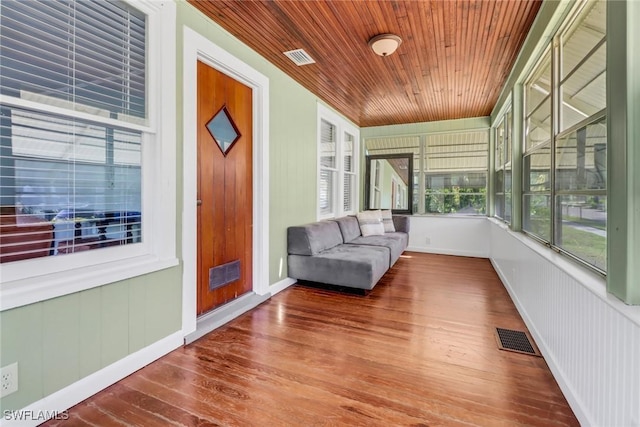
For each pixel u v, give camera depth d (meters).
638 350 1.04
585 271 1.61
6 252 1.43
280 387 1.73
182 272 2.23
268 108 3.23
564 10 1.93
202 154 2.53
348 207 5.89
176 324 2.18
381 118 5.56
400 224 5.57
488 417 1.49
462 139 5.59
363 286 3.29
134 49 1.93
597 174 1.61
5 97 1.38
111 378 1.75
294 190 3.83
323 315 2.77
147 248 2.04
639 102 1.14
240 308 2.79
